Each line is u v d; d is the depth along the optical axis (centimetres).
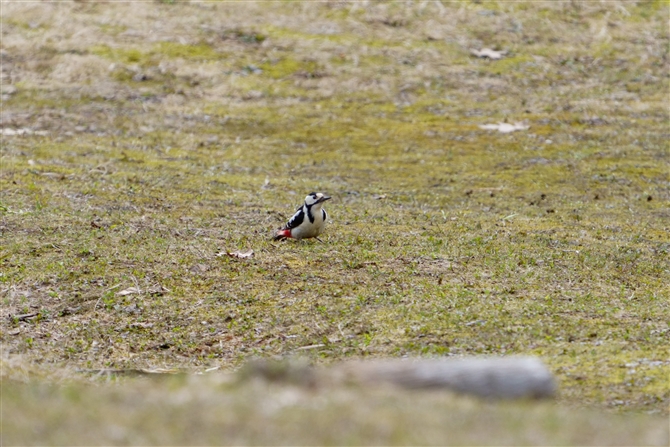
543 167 4841
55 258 3106
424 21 6644
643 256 3403
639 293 2912
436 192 4406
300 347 2456
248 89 5797
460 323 2570
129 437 1444
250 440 1438
